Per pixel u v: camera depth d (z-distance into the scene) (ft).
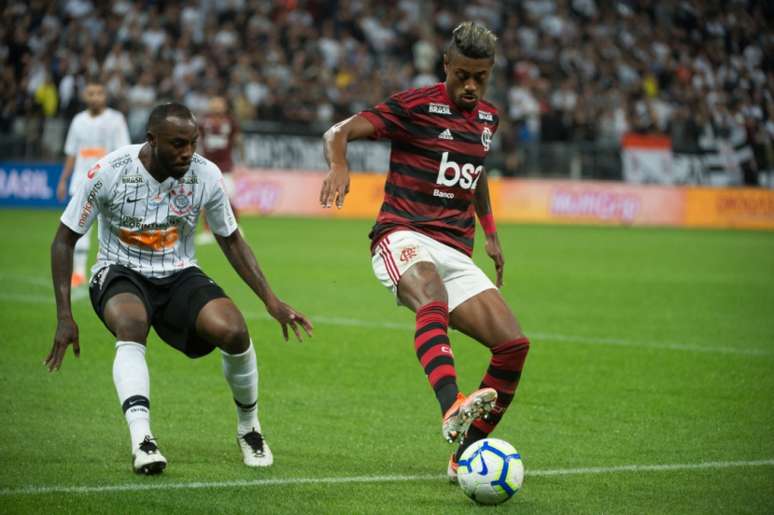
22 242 198.49
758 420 77.56
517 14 379.96
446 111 60.39
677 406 82.12
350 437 70.03
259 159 302.86
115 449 64.28
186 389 84.53
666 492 57.77
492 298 58.90
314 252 201.26
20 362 92.84
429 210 60.59
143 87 294.25
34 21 315.17
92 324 114.83
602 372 96.07
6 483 56.34
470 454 54.44
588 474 61.52
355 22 351.87
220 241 62.95
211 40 328.90
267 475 59.52
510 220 320.29
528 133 335.06
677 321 128.47
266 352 102.89
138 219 61.11
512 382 58.29
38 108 294.87
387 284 59.52
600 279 172.14
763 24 393.09
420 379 91.40
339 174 57.21
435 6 372.38
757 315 134.92
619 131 347.36
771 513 54.24
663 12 396.98
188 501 53.57
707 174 337.72
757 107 359.05
